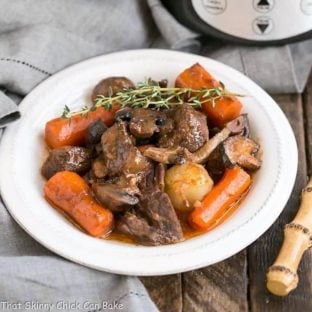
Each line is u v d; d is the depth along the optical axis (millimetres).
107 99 950
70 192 897
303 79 1053
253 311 872
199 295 883
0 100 956
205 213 891
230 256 886
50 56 1021
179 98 958
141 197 894
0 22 1015
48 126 952
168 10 1062
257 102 979
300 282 886
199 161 930
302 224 886
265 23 1022
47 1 1023
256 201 901
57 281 868
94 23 1048
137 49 1059
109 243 877
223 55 1064
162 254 864
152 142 947
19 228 911
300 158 987
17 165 930
